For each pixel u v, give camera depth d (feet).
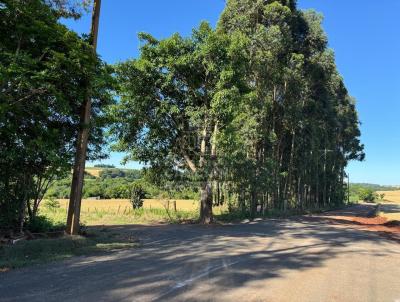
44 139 44.01
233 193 122.11
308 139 170.71
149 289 24.48
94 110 53.83
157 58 84.84
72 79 43.21
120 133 88.48
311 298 24.08
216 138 81.66
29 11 40.73
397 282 30.07
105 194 228.02
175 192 96.48
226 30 115.03
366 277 31.55
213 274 29.71
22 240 43.19
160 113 86.94
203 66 84.28
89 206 145.38
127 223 85.76
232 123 84.38
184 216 105.81
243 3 114.73
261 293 24.47
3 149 43.01
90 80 44.11
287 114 136.67
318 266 35.68
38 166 48.85
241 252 42.68
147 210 118.73
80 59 41.83
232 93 78.59
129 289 24.36
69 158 47.91
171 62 83.15
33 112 42.42
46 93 41.42
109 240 50.03
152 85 87.30
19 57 37.06
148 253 40.57
